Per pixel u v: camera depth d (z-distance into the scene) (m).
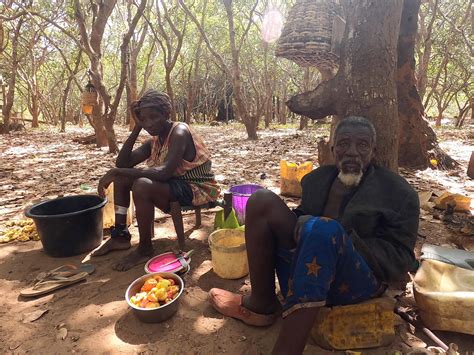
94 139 10.23
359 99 2.83
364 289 1.70
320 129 16.06
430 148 5.79
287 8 13.99
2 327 2.02
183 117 32.88
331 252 1.51
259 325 1.97
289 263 1.82
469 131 13.75
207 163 3.00
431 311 1.84
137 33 15.34
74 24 12.78
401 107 5.66
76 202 3.13
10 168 6.31
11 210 4.02
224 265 2.45
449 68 18.67
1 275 2.60
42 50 20.08
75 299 2.28
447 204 3.54
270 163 6.77
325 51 3.72
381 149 2.85
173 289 2.14
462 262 2.10
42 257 2.87
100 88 7.62
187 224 3.51
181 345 1.86
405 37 5.32
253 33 18.67
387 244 1.77
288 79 24.09
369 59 2.78
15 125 15.50
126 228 2.96
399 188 1.82
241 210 3.14
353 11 2.86
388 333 1.80
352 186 1.90
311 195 2.06
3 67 17.64
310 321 1.52
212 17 17.03
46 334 1.96
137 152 3.13
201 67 27.72
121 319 2.07
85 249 2.91
